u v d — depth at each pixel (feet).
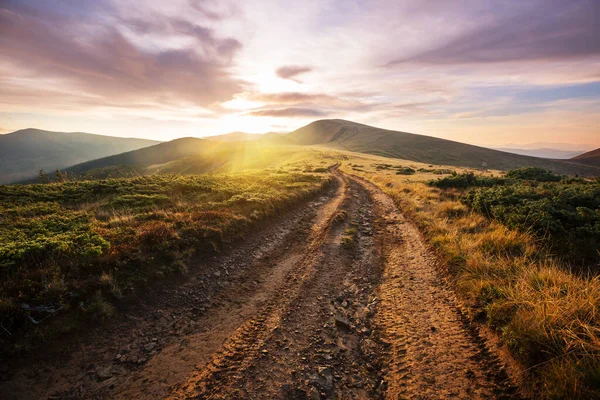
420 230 40.78
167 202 47.52
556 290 17.30
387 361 16.30
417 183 93.71
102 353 16.89
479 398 12.90
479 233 33.91
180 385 14.78
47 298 18.13
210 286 25.57
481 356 15.46
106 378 15.25
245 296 24.40
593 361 11.87
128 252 25.11
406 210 54.34
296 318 20.93
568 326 13.92
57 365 15.57
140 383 14.98
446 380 14.20
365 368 15.89
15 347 15.40
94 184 56.29
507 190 46.93
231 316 21.33
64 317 17.79
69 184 56.44
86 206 42.78
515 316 15.97
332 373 15.47
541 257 24.50
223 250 32.68
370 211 58.70
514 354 14.46
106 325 18.67
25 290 18.35
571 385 11.40
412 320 19.94
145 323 19.84
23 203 41.65
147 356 17.01
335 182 109.70
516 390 12.85
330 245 37.01
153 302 21.89
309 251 35.14
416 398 13.41
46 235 27.58
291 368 15.83
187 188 59.11
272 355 16.87
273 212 50.42
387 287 25.40
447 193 69.41
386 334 18.79
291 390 14.23
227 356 16.87
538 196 42.50
